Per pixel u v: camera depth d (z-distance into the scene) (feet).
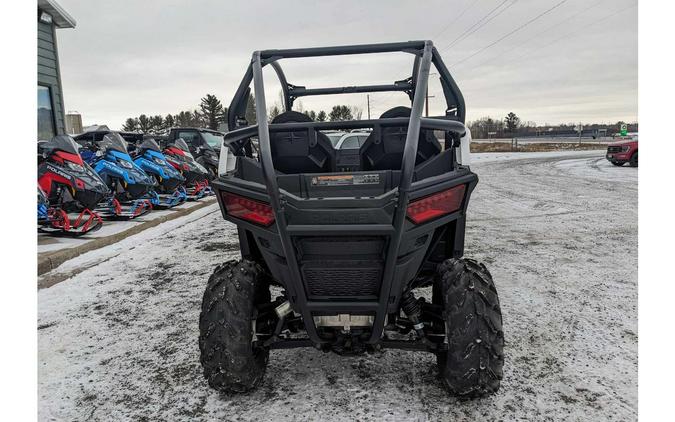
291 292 7.19
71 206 20.10
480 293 6.93
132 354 9.60
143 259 17.51
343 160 9.27
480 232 20.67
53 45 35.99
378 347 7.46
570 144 146.51
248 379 7.34
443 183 6.89
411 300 7.56
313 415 7.22
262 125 6.56
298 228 6.28
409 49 7.64
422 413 7.17
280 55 7.72
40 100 34.88
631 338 9.61
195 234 22.49
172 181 29.76
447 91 8.61
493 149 133.39
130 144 31.12
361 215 6.26
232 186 7.31
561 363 8.63
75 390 8.23
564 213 25.30
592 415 7.04
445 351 7.28
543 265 15.15
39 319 11.54
